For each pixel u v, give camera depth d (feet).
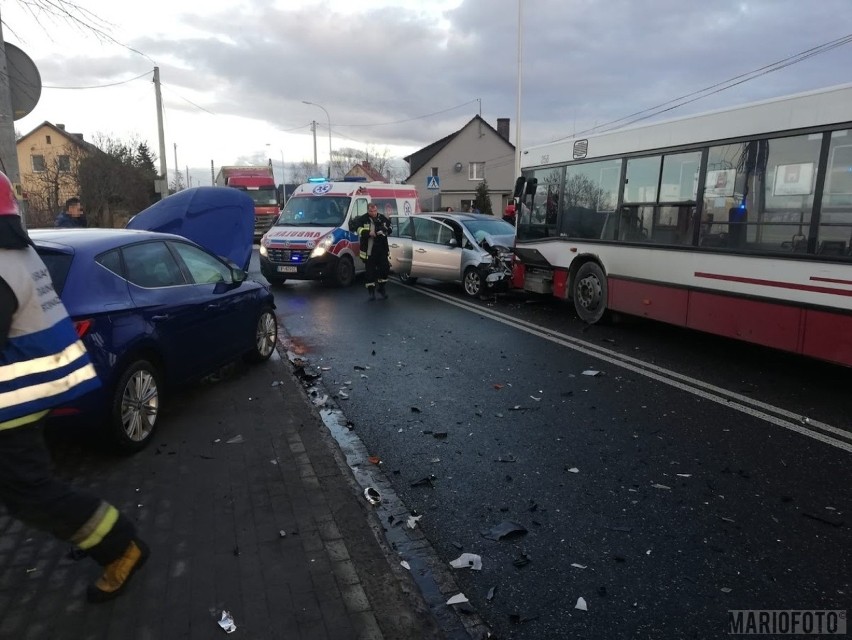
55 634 8.89
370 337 30.42
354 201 50.47
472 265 42.24
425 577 11.14
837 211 19.86
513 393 21.40
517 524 12.84
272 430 17.10
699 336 30.09
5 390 8.04
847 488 14.19
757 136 22.45
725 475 14.90
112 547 9.29
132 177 133.39
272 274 47.62
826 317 20.31
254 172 110.73
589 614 10.09
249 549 11.16
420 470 15.52
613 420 18.67
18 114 19.51
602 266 31.14
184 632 8.97
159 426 17.40
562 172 33.94
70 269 14.71
